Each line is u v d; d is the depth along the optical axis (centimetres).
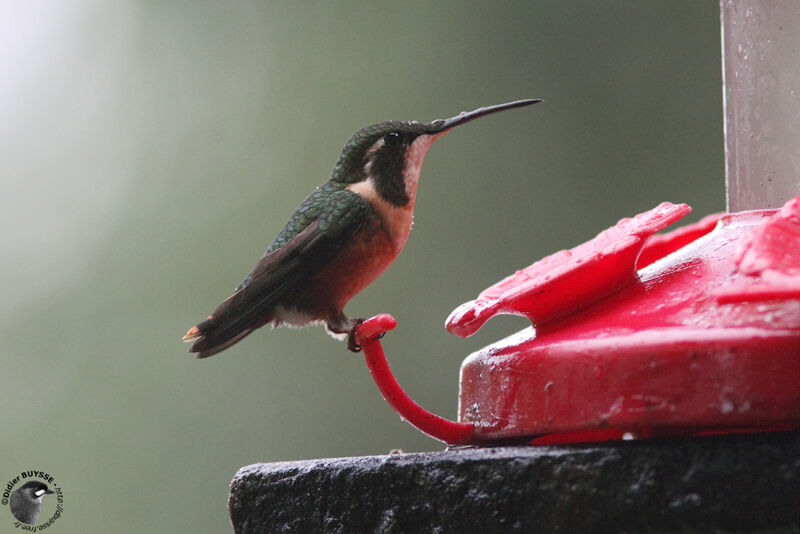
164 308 1364
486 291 385
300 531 325
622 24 1266
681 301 311
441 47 1351
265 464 346
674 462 274
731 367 279
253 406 1297
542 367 317
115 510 1288
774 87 387
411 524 306
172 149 1421
